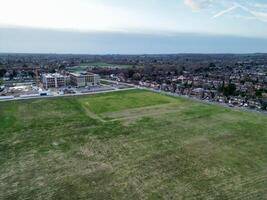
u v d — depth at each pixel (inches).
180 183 1338.6
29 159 1614.2
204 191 1259.8
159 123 2410.2
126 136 2057.1
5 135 2042.3
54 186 1302.9
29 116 2615.7
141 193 1242.6
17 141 1920.5
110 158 1644.9
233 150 1784.0
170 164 1565.0
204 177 1403.8
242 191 1259.8
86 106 3120.1
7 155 1669.5
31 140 1946.4
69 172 1451.8
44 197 1203.9
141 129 2234.3
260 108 3095.5
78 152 1734.7
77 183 1334.9
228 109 2984.7
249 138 2015.3
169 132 2155.5
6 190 1256.8
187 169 1499.8
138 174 1437.0
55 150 1764.3
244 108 3095.5
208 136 2060.8
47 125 2319.1
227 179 1382.9
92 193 1242.0
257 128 2256.4
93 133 2124.8
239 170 1489.9
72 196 1214.9
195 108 3031.5
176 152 1745.8
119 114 2753.4
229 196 1214.9
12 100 3385.8
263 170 1492.4
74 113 2770.7
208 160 1622.8
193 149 1798.7
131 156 1678.2
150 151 1760.6
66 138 2001.7
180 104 3267.7
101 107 3068.4
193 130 2207.2
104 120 2517.2
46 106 3075.8
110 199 1192.2
